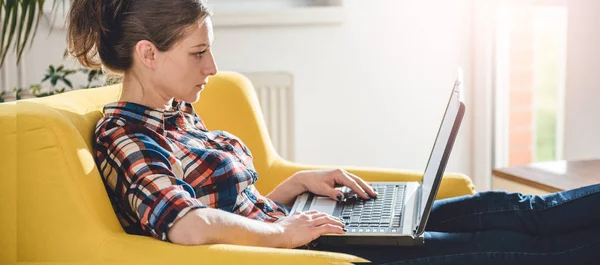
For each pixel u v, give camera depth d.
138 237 1.45
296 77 3.05
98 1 1.59
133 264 1.40
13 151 1.44
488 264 1.57
